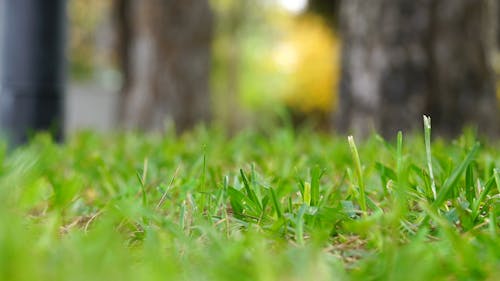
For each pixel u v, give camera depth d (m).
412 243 1.14
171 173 2.30
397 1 5.24
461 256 1.05
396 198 1.48
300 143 4.07
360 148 3.35
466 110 5.18
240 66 19.44
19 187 1.81
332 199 1.75
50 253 1.10
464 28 5.18
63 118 4.11
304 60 12.29
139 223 1.42
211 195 1.68
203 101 9.82
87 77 22.12
